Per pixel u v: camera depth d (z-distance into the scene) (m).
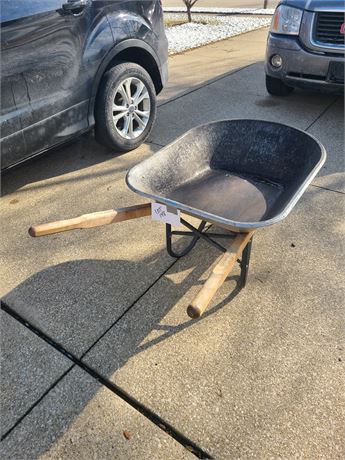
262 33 8.09
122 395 1.50
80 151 3.34
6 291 1.98
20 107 2.43
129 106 3.15
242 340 1.68
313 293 1.89
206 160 2.15
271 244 2.21
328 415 1.41
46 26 2.42
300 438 1.34
